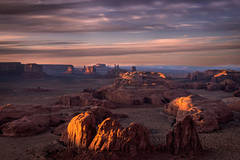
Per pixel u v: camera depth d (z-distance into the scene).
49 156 15.57
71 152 15.48
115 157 13.40
